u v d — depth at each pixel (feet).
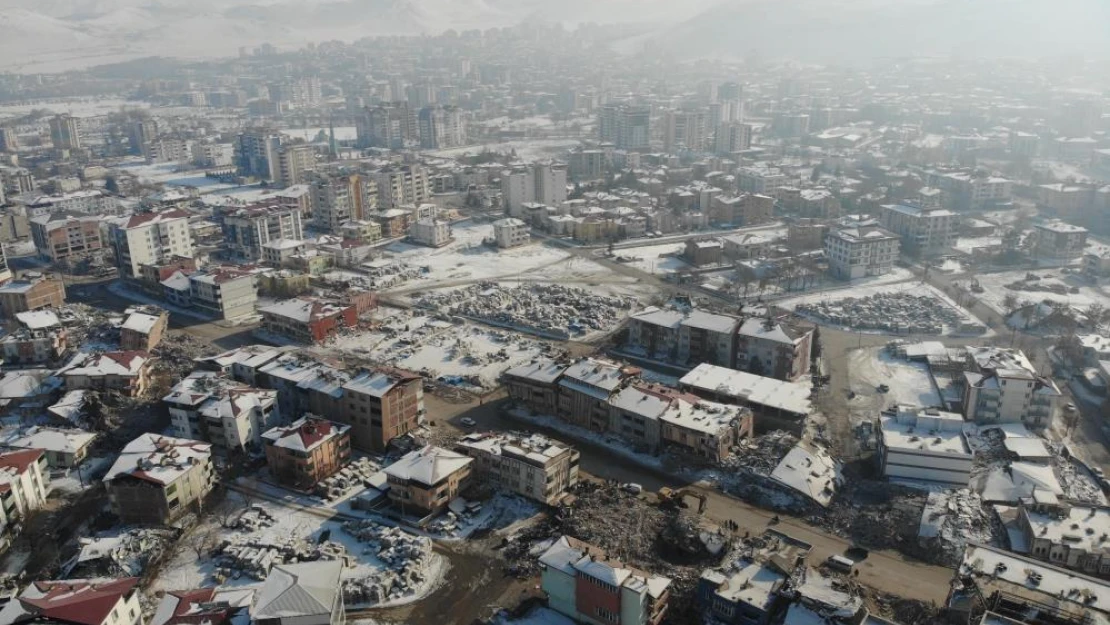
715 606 429.79
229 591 426.10
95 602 386.73
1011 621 377.91
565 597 433.07
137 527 513.45
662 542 493.36
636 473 581.53
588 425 645.10
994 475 567.59
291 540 495.41
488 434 584.40
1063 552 468.34
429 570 474.49
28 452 548.72
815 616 398.21
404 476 522.47
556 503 536.83
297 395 654.53
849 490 557.33
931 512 515.91
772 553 468.34
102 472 586.45
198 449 553.23
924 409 606.96
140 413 653.30
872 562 477.77
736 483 562.66
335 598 393.50
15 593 437.99
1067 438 638.53
